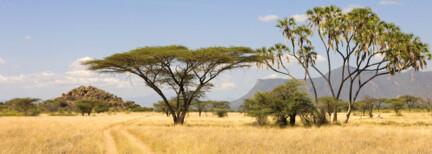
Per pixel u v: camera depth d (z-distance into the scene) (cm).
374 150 1135
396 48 3123
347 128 2297
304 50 3672
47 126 2633
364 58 3350
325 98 3538
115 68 3188
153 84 3322
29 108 7756
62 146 1321
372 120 4647
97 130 2308
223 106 7931
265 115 2956
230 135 1747
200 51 3012
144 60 3056
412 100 8712
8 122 3303
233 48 3184
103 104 9419
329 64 3619
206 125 3206
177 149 1191
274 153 1091
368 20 3266
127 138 1844
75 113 9525
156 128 2442
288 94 2986
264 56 3509
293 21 3684
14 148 1198
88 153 1171
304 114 2977
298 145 1300
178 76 3422
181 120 3375
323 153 1084
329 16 3462
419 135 1656
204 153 1104
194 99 3488
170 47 3238
